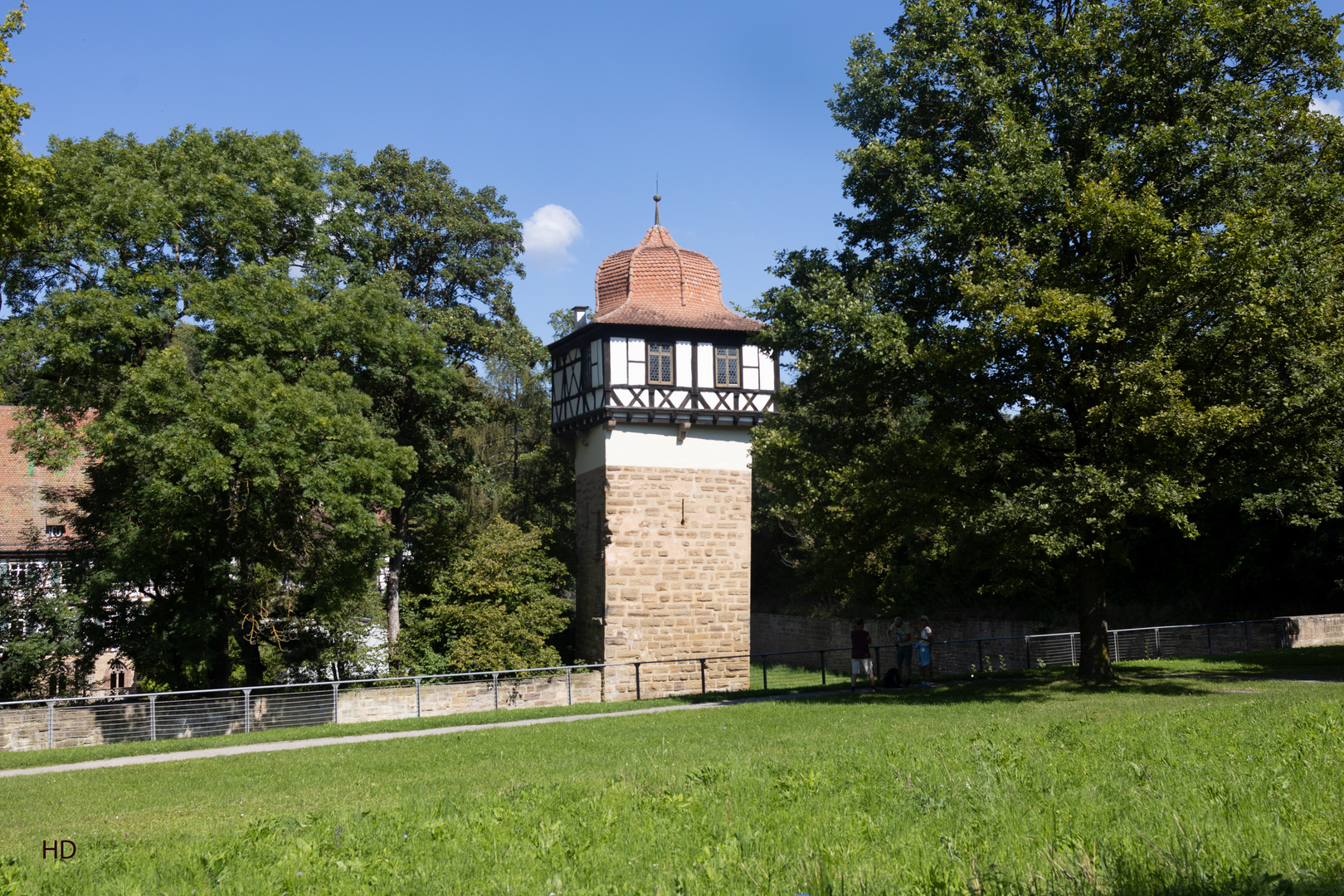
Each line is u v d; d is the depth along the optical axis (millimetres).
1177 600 28047
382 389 26094
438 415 27797
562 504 35375
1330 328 13719
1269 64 15352
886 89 17344
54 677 23656
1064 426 16281
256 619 23203
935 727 11375
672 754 10484
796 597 39906
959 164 16609
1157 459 14195
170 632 21938
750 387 28375
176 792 10883
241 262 20703
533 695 24969
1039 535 14070
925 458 15133
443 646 28219
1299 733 7867
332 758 13281
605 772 9305
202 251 21234
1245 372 14641
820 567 20562
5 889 5484
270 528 21266
